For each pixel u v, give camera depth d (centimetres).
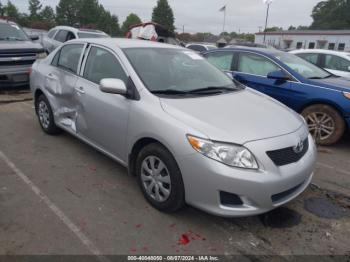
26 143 475
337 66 836
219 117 296
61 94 441
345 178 417
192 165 272
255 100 363
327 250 277
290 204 346
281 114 335
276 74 544
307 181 320
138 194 348
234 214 269
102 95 367
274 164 274
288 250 275
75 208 318
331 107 510
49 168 399
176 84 354
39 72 505
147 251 265
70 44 466
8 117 598
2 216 299
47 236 276
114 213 312
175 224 300
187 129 278
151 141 319
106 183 369
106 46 393
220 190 266
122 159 355
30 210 311
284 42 4956
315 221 318
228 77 426
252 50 607
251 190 264
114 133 354
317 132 529
